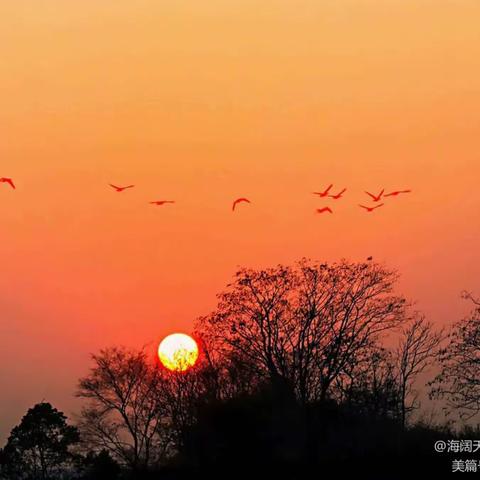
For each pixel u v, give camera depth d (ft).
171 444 378.32
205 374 377.50
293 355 378.32
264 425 346.74
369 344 383.45
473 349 361.10
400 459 337.52
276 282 387.55
